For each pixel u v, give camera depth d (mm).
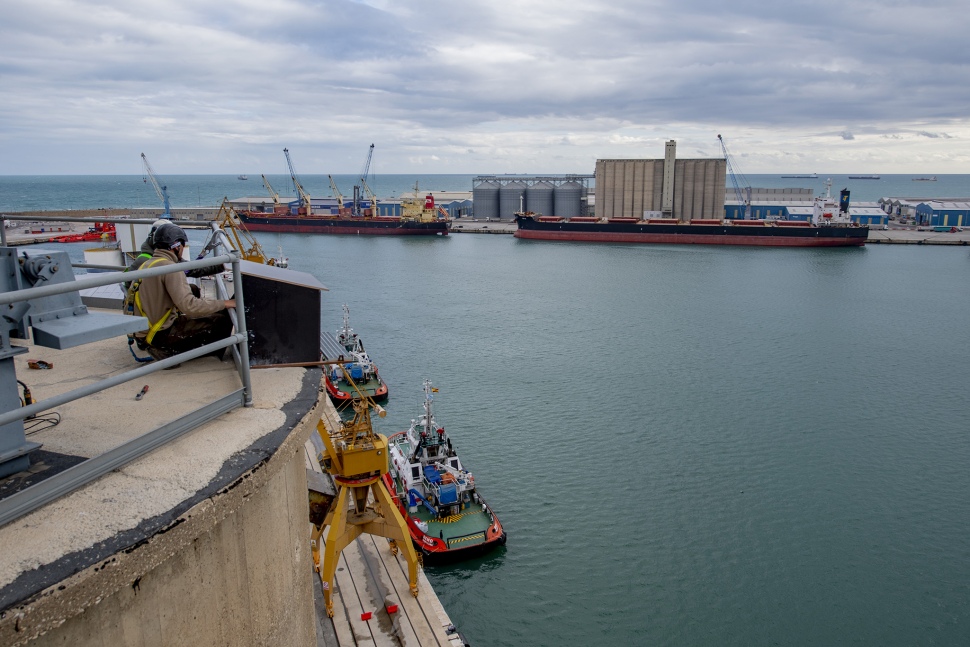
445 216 198875
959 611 27953
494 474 38531
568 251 145625
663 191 187375
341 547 21344
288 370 6852
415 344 67375
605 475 38500
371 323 76875
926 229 190625
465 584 29109
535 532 32844
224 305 6523
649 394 52031
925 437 44406
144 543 3697
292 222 183750
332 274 113812
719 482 37969
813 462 40531
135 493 4109
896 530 33469
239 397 5594
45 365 7156
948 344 68000
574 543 32000
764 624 27141
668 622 27172
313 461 31141
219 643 4656
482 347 66125
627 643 26125
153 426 5250
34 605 3182
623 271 116625
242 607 4910
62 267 4785
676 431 44906
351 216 193625
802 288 99812
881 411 48969
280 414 5520
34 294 3531
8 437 4188
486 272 116000
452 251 146250
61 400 3688
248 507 4867
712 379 55969
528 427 45344
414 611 21328
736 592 28906
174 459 4562
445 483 32750
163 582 4086
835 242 150750
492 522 32219
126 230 20094
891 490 37312
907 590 29156
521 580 29406
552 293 96062
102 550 3555
